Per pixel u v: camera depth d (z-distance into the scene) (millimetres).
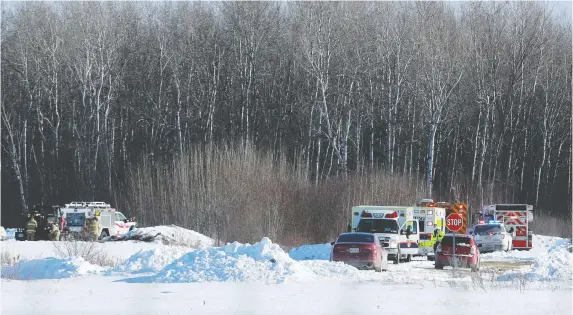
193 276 53625
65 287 49438
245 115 157500
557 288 50938
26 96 155500
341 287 50156
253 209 101125
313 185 117062
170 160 148250
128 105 157000
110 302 41812
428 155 143875
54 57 153250
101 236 100438
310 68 147000
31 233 94562
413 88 152375
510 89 158000
